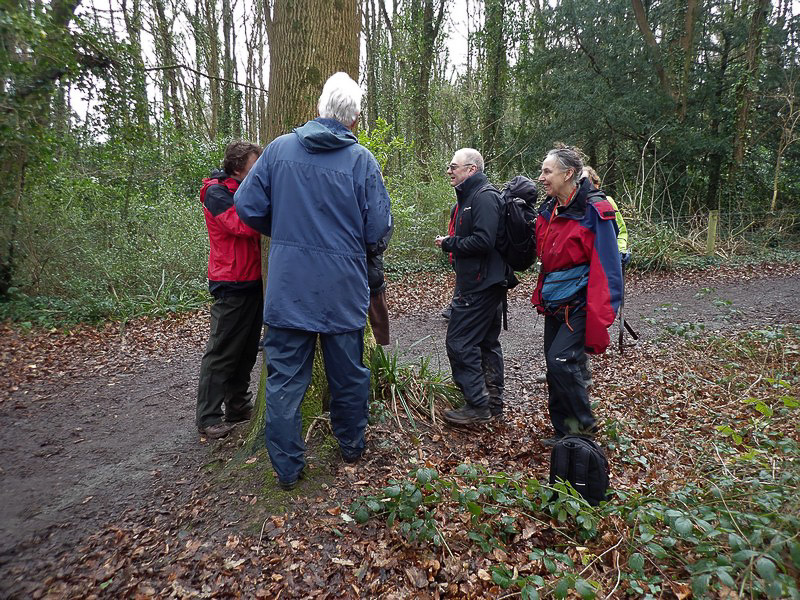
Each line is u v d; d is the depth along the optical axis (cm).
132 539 250
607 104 1569
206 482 291
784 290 897
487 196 332
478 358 355
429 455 316
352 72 330
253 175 256
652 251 1120
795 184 1539
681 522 199
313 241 249
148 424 396
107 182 913
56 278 790
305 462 272
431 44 1634
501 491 266
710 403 407
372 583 218
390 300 852
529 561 230
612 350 562
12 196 731
